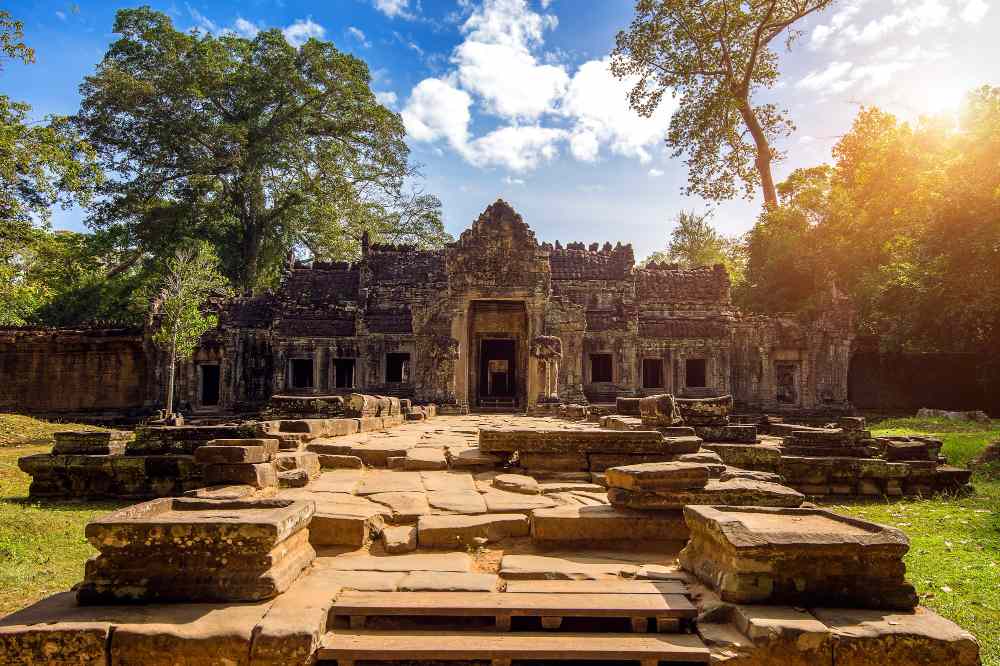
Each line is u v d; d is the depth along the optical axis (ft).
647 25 153.99
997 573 28.04
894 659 16.30
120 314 161.68
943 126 133.59
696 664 16.57
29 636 16.07
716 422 50.75
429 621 18.13
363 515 25.38
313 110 186.09
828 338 132.67
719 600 18.33
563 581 20.65
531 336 101.40
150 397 129.29
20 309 159.53
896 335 122.42
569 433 35.78
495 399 113.39
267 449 32.32
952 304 111.96
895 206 136.56
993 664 19.43
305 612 17.28
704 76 162.61
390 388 129.70
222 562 18.38
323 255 201.05
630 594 19.12
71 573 29.04
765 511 21.80
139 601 17.95
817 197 152.46
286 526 19.45
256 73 175.94
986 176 106.93
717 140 164.14
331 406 53.83
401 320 135.13
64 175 111.96
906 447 50.75
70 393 133.90
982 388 138.41
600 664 16.93
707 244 233.96
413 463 36.70
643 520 24.75
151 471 47.14
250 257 183.73
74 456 47.62
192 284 118.42
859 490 48.08
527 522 25.77
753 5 145.48
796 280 153.69
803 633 16.35
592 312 135.64
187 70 169.68
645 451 35.35
